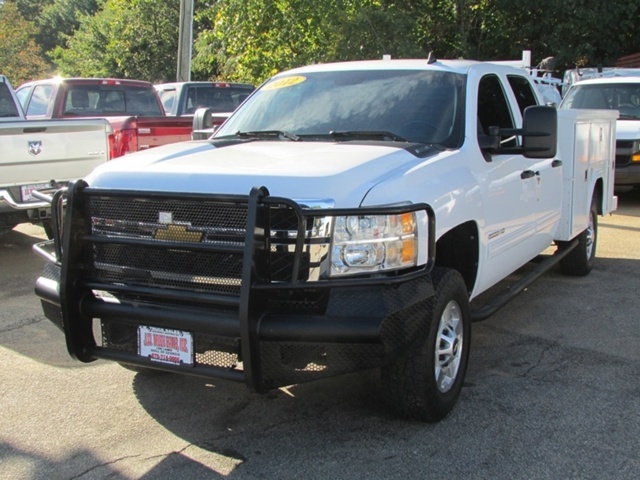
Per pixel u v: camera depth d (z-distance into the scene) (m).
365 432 4.03
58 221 4.09
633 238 9.66
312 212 3.44
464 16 23.62
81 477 3.58
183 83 14.13
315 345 3.46
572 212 6.70
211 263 3.62
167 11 31.47
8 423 4.17
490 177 4.85
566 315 6.26
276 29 18.02
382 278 3.52
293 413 4.29
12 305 6.56
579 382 4.76
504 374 4.90
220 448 3.87
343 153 4.12
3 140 7.35
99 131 8.20
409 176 3.93
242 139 4.89
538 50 24.06
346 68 5.51
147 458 3.77
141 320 3.73
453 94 4.97
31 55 34.62
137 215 3.80
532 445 3.88
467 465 3.67
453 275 4.14
